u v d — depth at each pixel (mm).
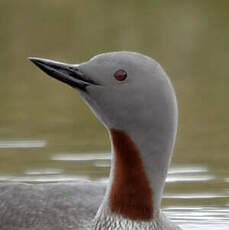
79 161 15047
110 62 9961
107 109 10000
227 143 16422
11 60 22172
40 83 20453
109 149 15773
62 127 17250
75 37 23625
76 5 25625
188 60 22453
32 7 25188
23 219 11086
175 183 14367
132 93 9922
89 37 23625
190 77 21062
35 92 19734
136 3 26250
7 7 25094
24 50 22672
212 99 19344
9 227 11094
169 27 24406
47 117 17906
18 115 18047
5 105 18750
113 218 10250
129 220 10227
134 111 9961
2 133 16781
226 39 23891
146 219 10242
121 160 10195
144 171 10156
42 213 11070
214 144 16375
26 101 19078
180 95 19656
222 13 25234
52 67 10070
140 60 9945
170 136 10070
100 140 16359
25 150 15719
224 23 24812
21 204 11211
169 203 13547
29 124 17375
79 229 10781
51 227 10914
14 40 23344
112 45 23125
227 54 22906
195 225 12773
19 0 25422
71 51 22609
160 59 22469
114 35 23734
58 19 24594
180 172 14828
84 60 21922
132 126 10023
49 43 23188
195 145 16328
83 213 10984
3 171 14516
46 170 14562
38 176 14227
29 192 11352
